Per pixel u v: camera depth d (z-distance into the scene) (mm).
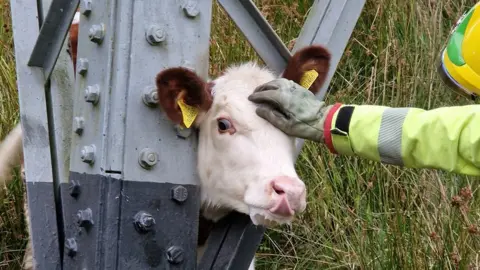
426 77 2783
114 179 1350
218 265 1539
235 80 1584
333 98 2764
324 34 1659
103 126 1354
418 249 2125
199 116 1561
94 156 1385
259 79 1589
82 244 1427
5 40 3221
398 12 3035
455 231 2168
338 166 2607
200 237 1672
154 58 1378
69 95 1678
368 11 3137
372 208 2439
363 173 2504
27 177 1573
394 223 2201
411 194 2393
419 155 1293
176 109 1399
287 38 2992
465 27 1260
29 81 1630
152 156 1383
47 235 1566
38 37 1587
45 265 1557
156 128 1393
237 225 1559
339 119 1353
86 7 1428
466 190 2061
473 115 1238
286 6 3023
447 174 2453
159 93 1363
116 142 1351
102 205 1354
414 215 2314
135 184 1368
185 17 1408
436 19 2971
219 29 2873
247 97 1537
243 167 1500
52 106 1650
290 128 1426
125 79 1352
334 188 2512
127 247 1361
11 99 2891
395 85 2770
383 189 2439
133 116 1360
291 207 1401
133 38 1348
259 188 1446
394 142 1299
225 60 2680
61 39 1584
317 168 2539
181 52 1410
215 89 1587
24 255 2439
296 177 1441
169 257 1407
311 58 1597
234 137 1515
